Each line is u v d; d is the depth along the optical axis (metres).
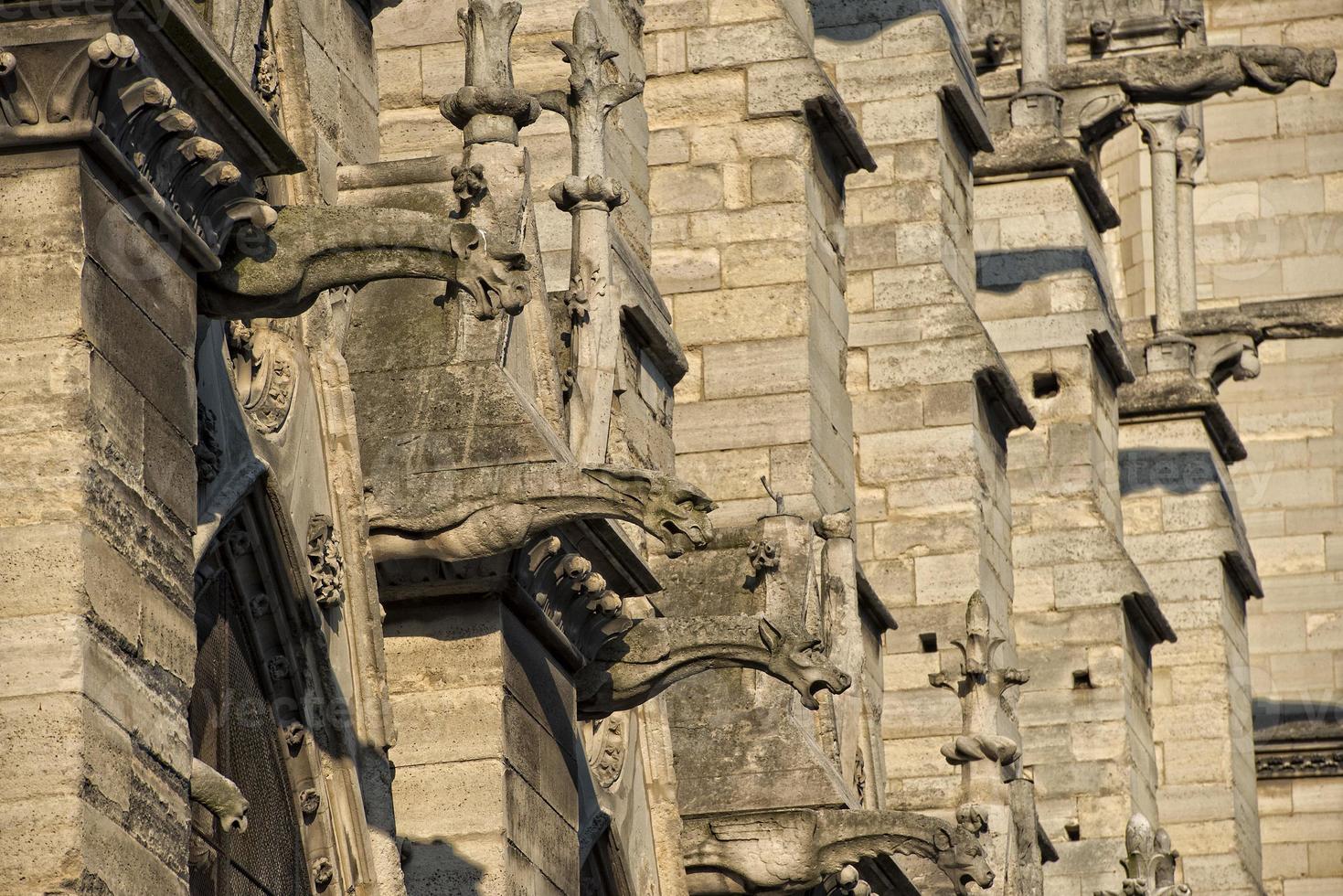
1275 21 172.25
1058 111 129.88
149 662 43.59
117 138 44.25
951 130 117.00
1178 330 147.50
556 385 65.31
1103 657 127.44
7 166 43.44
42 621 41.78
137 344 44.59
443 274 48.88
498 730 60.34
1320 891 158.75
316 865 55.16
